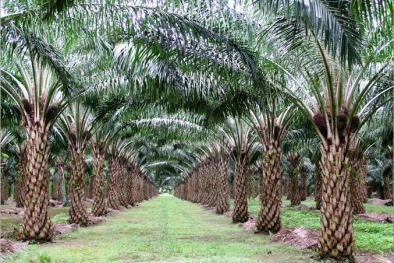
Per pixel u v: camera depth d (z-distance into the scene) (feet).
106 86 42.09
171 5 26.35
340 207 32.58
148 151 124.36
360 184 78.74
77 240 44.88
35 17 26.37
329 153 33.19
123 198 112.27
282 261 32.22
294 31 27.96
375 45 30.25
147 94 40.45
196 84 37.65
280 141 50.24
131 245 40.68
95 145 76.54
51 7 25.13
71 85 36.47
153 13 26.86
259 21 29.58
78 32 27.45
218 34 28.53
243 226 57.77
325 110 33.37
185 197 207.31
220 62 31.89
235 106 41.11
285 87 36.63
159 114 59.31
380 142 76.18
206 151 120.37
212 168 111.45
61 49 35.55
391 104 42.93
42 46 30.55
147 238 46.65
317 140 74.95
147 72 35.22
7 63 35.91
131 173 125.39
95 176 76.74
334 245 32.48
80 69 38.91
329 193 32.99
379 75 32.50
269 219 50.14
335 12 20.30
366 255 34.19
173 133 68.13
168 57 30.50
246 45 31.55
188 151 129.08
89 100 48.47
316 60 31.65
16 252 34.42
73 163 59.93
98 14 26.76
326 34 19.51
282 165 112.78
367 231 50.24
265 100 39.47
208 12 27.02
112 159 97.76
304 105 35.42
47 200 42.65
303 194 131.34
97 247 39.47
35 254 34.14
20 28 28.32
